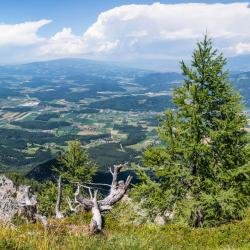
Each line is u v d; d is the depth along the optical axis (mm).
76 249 8594
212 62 22812
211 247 11492
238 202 20469
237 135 22141
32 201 13000
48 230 10445
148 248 9461
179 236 12242
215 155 21750
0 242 7699
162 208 21547
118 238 9680
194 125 21781
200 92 22141
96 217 11398
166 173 21672
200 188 21422
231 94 22625
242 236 12344
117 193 11977
